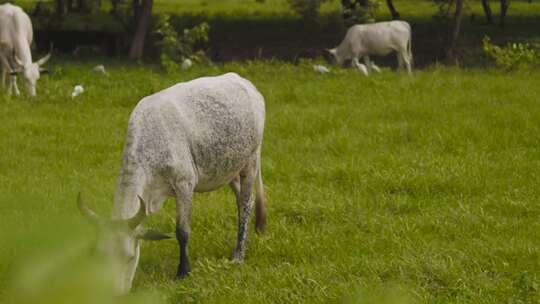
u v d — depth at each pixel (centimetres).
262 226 1014
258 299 785
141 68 3022
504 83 2312
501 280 824
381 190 1255
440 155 1481
